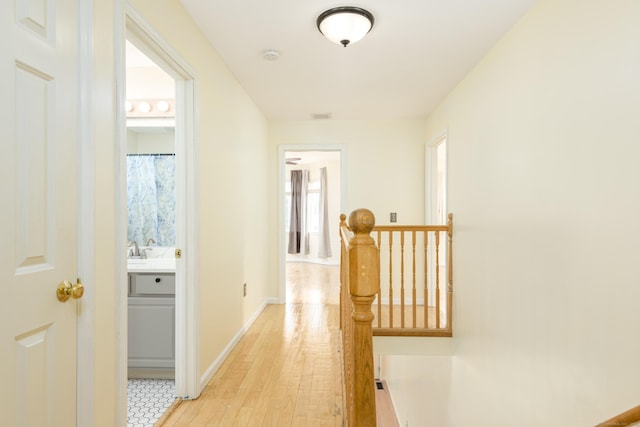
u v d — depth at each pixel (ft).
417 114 14.42
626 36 4.54
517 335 7.11
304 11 7.05
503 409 7.64
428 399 12.95
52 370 3.64
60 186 3.76
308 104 13.05
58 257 3.73
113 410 4.58
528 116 6.84
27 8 3.34
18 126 3.26
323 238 27.63
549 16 6.20
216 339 8.61
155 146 10.84
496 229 8.12
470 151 9.84
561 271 5.78
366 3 6.76
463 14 7.11
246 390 7.68
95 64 4.24
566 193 5.69
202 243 7.66
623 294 4.55
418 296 14.96
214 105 8.51
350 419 4.77
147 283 8.22
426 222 14.78
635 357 4.37
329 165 27.61
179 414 6.73
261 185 14.05
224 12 7.03
